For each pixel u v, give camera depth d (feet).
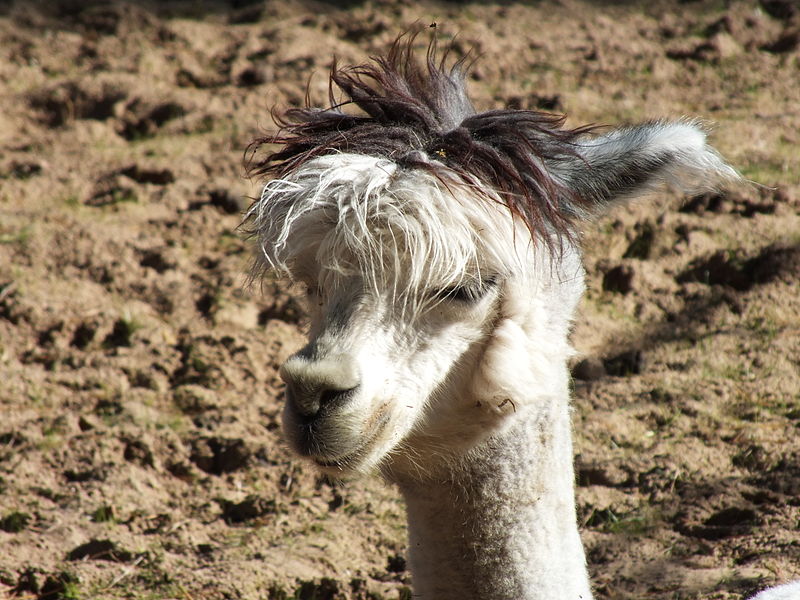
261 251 54.54
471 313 50.83
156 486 86.38
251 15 201.57
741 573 69.05
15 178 142.72
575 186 55.01
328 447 48.44
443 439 53.47
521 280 50.88
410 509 56.95
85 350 106.73
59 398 98.37
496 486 54.65
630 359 99.86
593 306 109.19
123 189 138.51
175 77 173.58
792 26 181.78
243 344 104.78
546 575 55.47
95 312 111.14
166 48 184.75
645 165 55.21
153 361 103.60
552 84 162.71
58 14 206.59
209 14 205.67
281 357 103.60
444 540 55.88
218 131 154.20
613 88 161.48
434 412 52.75
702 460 84.58
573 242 54.44
